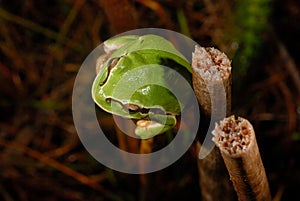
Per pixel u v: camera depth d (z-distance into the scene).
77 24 0.83
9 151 0.79
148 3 0.80
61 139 0.79
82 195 0.75
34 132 0.80
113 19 0.60
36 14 0.84
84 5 0.81
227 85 0.48
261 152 0.73
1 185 0.77
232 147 0.47
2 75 0.83
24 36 0.84
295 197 0.71
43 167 0.77
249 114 0.75
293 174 0.72
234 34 0.75
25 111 0.82
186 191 0.71
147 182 0.69
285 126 0.75
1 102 0.82
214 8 0.81
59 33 0.83
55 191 0.76
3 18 0.84
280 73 0.78
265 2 0.71
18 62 0.84
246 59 0.73
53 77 0.83
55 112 0.81
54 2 0.84
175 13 0.82
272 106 0.76
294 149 0.73
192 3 0.82
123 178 0.73
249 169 0.48
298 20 0.80
